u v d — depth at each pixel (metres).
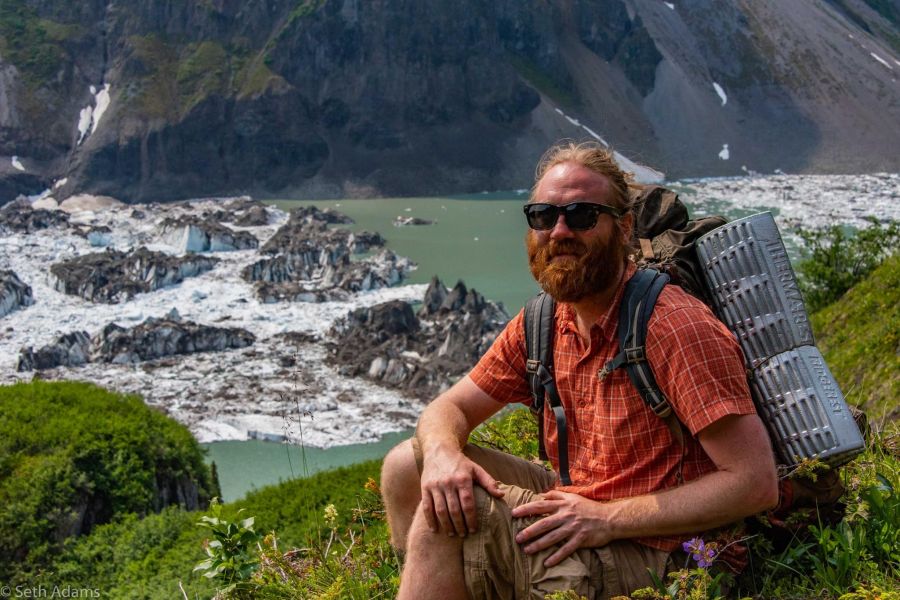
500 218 125.88
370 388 45.91
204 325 56.28
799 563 4.09
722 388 3.59
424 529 3.85
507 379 4.57
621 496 3.91
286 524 17.66
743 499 3.53
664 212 4.61
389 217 126.62
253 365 50.62
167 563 19.94
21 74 174.62
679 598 3.52
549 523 3.71
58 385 29.81
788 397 4.00
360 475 20.41
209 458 35.78
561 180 4.00
